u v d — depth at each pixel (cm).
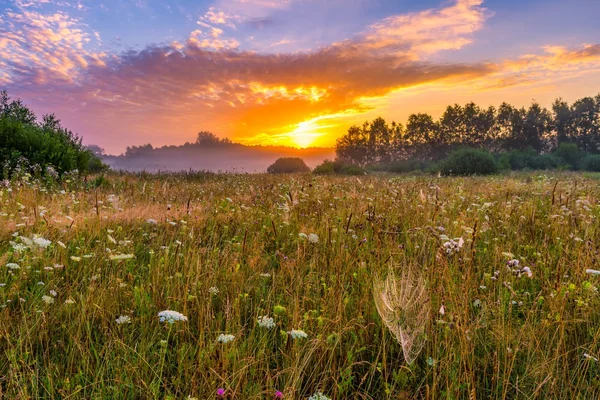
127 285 336
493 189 1127
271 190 1007
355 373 254
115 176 1728
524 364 248
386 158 8869
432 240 430
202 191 1031
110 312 288
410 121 8469
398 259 405
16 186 835
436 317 282
